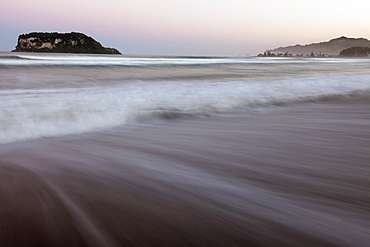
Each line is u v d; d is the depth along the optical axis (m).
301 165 2.41
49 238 1.27
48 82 9.82
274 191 1.86
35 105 4.37
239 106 5.52
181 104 5.27
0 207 1.53
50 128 3.53
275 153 2.77
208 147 2.99
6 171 2.14
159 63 26.17
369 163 2.46
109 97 5.39
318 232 1.35
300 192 1.84
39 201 1.63
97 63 22.80
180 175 2.15
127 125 4.03
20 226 1.35
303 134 3.56
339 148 2.94
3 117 3.67
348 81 9.33
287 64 32.59
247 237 1.31
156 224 1.41
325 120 4.47
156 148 2.94
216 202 1.68
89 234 1.31
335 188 1.91
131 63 24.69
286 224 1.43
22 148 2.83
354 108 5.60
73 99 5.03
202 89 6.84
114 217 1.46
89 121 3.96
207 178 2.09
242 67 25.11
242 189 1.88
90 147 2.94
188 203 1.66
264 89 7.20
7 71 15.06
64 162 2.42
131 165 2.38
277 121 4.41
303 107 5.70
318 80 9.20
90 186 1.89
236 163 2.47
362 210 1.58
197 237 1.31
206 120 4.47
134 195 1.75
